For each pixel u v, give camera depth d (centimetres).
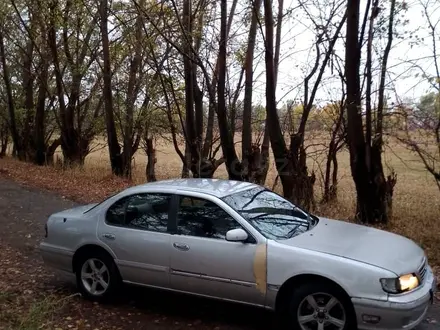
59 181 1688
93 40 2094
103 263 597
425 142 887
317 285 466
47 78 2312
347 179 1658
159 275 552
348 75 1022
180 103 1780
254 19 1382
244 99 1435
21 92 2638
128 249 573
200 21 1487
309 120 1363
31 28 2122
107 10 1788
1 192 1466
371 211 1055
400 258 478
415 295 449
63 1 1870
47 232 643
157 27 1468
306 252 476
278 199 602
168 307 585
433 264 750
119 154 1938
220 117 1326
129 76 1953
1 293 579
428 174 1308
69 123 2211
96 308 583
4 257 805
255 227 511
